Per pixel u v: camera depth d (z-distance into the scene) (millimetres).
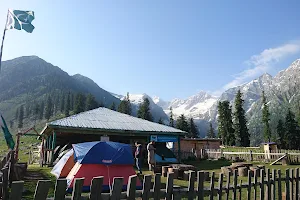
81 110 120250
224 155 27359
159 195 4273
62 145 22047
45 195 3158
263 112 76625
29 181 10922
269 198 6094
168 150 23984
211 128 118312
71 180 9070
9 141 8516
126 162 9906
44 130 21781
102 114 25531
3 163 10398
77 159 9773
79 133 20922
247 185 5746
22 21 11242
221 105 76188
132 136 23641
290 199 6730
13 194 2914
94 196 3557
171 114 95812
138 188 9648
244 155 25484
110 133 21734
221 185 5277
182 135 24969
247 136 72875
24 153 45625
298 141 68875
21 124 129625
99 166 9508
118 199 3768
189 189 4695
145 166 20125
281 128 73750
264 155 23609
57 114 144250
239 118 73938
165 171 14266
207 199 7730
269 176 6230
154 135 23344
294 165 20578
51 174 13820
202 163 24188
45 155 21328
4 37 11039
